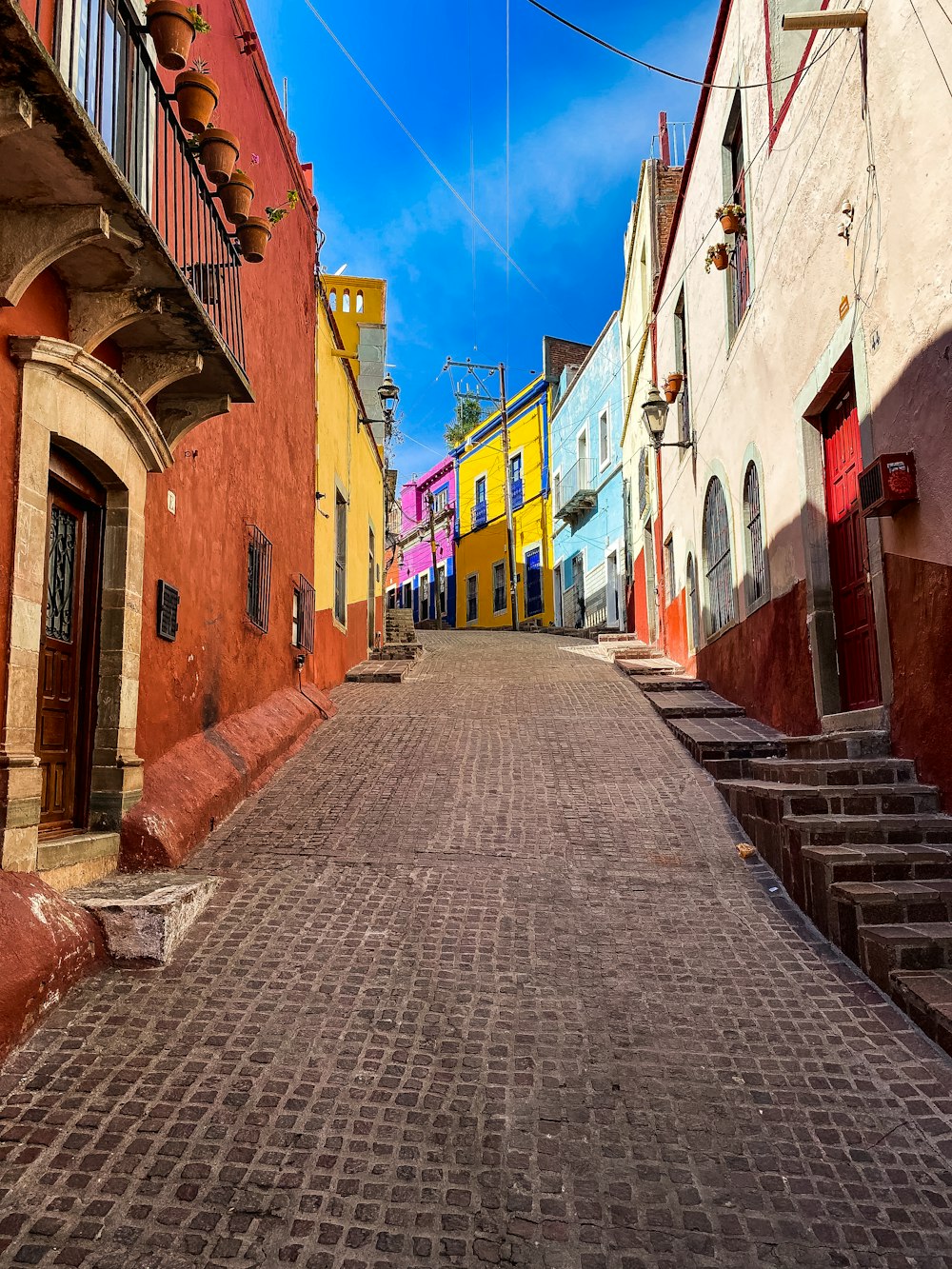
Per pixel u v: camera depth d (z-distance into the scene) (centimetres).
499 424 3161
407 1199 252
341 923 441
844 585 636
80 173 342
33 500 390
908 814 466
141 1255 226
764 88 763
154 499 556
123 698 496
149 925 387
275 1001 360
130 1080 302
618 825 606
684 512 1252
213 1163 262
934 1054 326
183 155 480
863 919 394
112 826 484
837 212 587
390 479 2517
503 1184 260
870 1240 239
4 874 360
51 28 372
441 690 1173
